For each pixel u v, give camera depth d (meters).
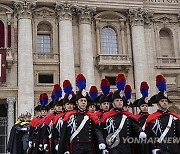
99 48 43.94
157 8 46.75
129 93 13.46
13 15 42.31
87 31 43.50
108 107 13.07
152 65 45.09
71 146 11.32
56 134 13.56
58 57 42.88
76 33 44.12
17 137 21.33
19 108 39.62
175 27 47.19
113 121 11.54
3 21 42.03
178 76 45.88
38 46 43.28
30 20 42.06
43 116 18.94
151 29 46.22
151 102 12.77
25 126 21.28
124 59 43.91
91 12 44.16
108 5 44.91
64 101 13.36
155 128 11.60
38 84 41.81
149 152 11.41
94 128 11.43
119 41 45.22
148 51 45.38
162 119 11.62
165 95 11.95
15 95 40.53
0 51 40.34
